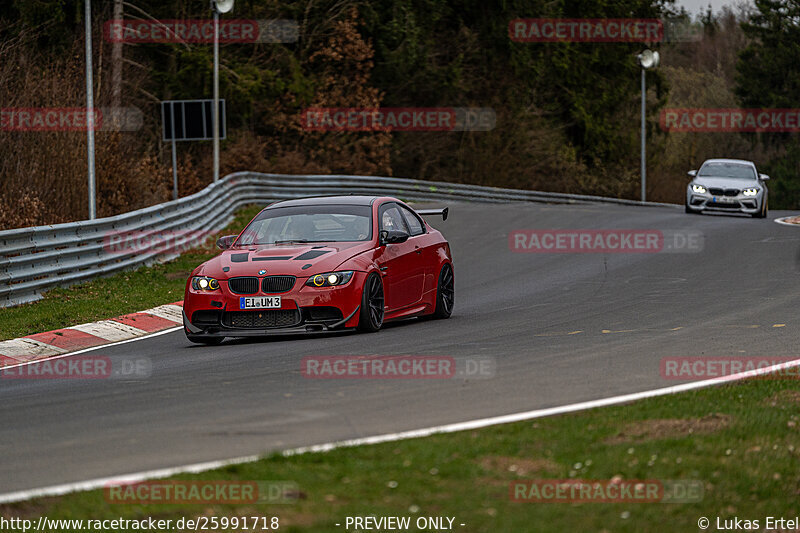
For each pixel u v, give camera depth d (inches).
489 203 6181.1
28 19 4835.1
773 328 1684.3
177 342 1786.4
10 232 2169.0
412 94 7436.0
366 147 6717.5
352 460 866.1
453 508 757.9
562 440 936.3
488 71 7751.0
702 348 1492.4
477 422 1012.5
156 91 5753.0
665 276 2564.0
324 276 1673.2
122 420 1079.6
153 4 5890.8
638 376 1274.6
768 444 943.0
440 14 7293.3
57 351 1733.5
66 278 2388.0
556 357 1427.2
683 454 901.8
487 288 2482.8
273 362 1451.8
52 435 1019.9
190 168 4623.5
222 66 5762.8
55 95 3595.0
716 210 4478.3
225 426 1029.8
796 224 3941.9
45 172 3334.2
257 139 5831.7
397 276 1814.7
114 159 3811.5
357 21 6771.7
